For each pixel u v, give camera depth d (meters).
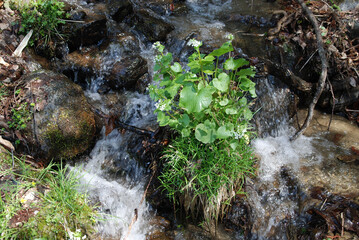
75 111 3.32
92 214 2.92
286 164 3.56
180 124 2.83
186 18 5.29
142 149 3.50
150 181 3.25
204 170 2.91
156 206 3.22
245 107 2.95
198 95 2.44
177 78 2.62
